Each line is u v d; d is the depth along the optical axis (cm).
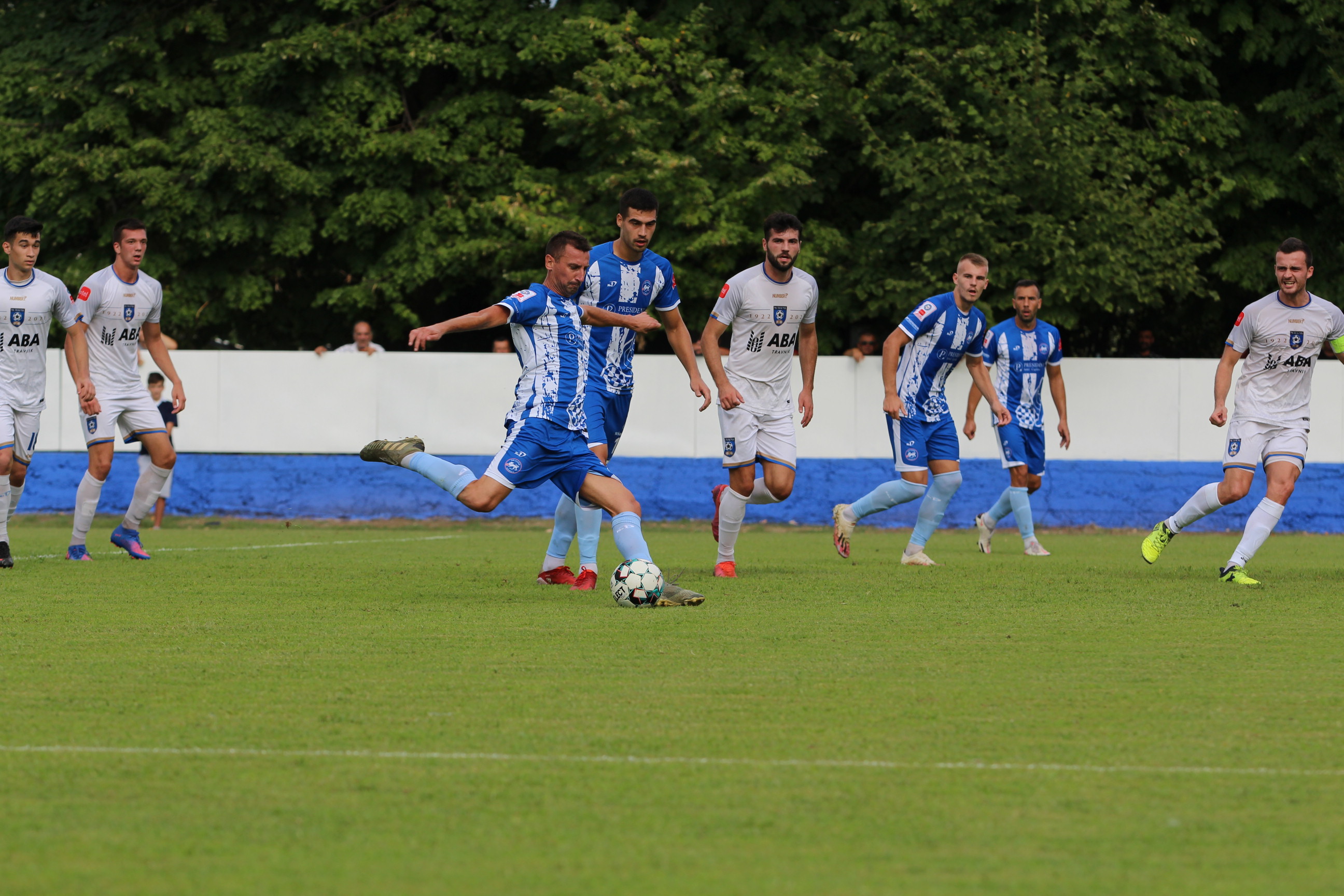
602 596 3000
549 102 7394
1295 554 4772
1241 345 3303
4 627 2450
